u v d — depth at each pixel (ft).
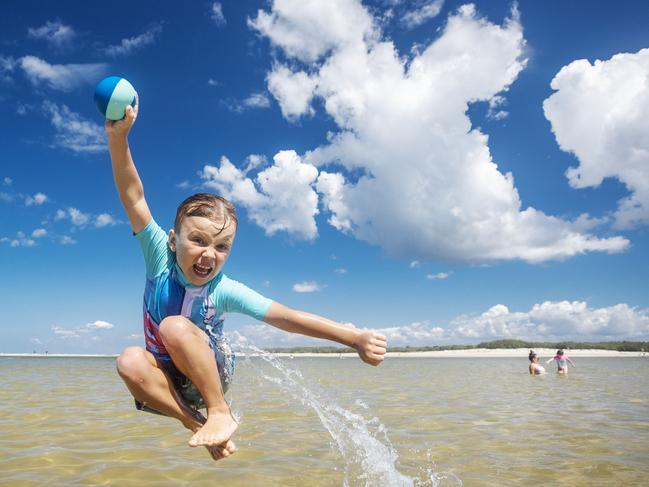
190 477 5.46
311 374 24.48
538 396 13.66
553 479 5.50
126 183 3.72
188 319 3.69
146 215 3.81
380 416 9.77
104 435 7.64
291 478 5.44
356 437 7.54
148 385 3.47
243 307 3.87
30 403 11.49
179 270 3.77
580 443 7.30
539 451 6.79
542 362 50.60
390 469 5.83
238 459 6.22
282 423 8.69
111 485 5.15
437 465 6.06
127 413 9.85
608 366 36.73
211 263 3.67
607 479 5.49
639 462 6.19
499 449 6.89
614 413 10.32
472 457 6.45
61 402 11.69
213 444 3.20
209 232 3.62
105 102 3.47
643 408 11.09
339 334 3.74
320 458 6.30
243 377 18.57
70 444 6.98
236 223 3.81
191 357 3.40
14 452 6.50
